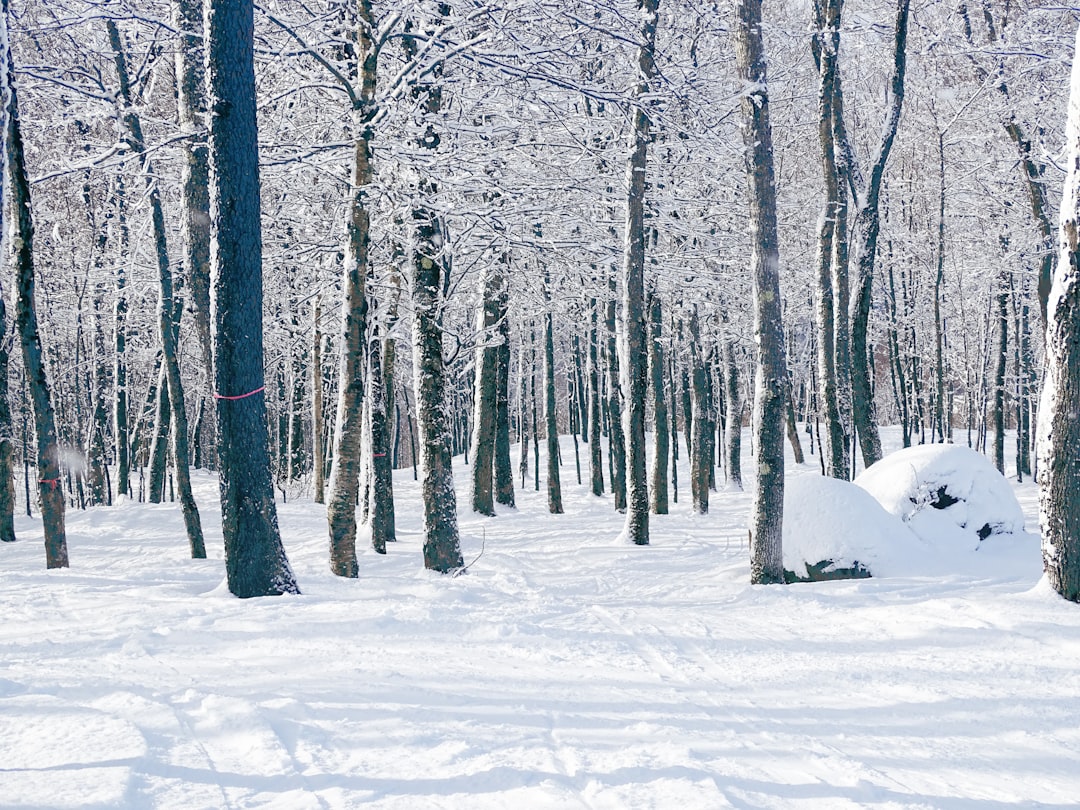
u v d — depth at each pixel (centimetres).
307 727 413
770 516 1035
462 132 1282
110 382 3102
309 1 1344
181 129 1193
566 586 1120
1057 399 756
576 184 1492
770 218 1048
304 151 1175
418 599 809
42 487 1254
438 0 1209
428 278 1220
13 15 1306
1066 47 1800
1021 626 652
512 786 346
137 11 1269
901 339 3850
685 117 1636
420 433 1227
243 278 849
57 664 539
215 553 1691
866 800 341
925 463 1177
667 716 450
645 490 1659
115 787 322
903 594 843
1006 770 381
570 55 1223
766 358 1044
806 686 518
